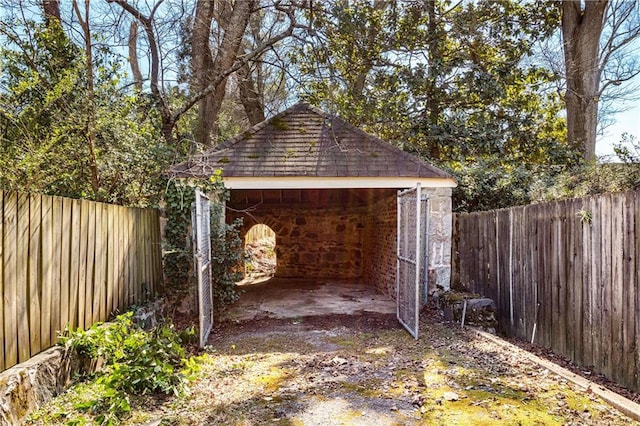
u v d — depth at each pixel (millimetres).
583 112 11844
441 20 11242
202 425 3371
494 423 3361
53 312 3635
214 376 4480
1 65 5633
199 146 7758
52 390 3406
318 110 8812
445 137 11164
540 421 3365
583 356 4629
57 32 6457
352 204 12586
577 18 11828
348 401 3838
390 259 9320
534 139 11398
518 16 11688
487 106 11672
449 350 5320
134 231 5777
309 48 10688
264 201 12688
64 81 5426
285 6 9820
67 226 3893
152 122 8617
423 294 7680
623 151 6246
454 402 3764
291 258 12961
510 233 6223
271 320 7320
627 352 3973
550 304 5250
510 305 6230
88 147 6086
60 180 5812
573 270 4797
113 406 3387
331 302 8898
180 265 7008
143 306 5742
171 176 7059
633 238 3898
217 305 7152
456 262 8102
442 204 7688
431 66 10914
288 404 3779
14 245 3109
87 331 4047
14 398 2908
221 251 6988
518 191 8633
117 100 6527
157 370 3928
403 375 4473
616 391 3959
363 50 10336
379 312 7855
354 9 10156
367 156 7738
